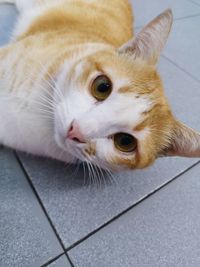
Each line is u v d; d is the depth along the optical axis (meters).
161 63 0.31
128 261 0.17
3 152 0.19
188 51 0.34
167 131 0.18
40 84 0.18
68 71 0.17
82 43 0.20
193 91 0.29
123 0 0.30
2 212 0.16
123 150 0.17
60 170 0.20
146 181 0.21
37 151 0.19
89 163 0.18
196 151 0.17
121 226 0.18
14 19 0.28
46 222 0.17
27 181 0.18
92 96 0.17
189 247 0.18
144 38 0.18
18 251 0.15
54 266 0.15
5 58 0.19
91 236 0.17
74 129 0.16
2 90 0.18
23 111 0.18
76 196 0.18
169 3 0.41
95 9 0.27
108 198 0.19
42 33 0.21
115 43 0.24
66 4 0.26
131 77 0.18
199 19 0.40
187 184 0.21
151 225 0.18
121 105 0.17
